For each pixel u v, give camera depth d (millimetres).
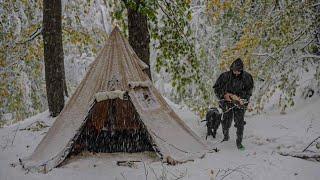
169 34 10633
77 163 7594
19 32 14289
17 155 8453
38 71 15656
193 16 15305
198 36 15062
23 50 14125
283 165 7359
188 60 10867
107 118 8773
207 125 9336
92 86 8188
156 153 7750
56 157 7457
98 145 8570
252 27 11945
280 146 8617
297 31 11820
